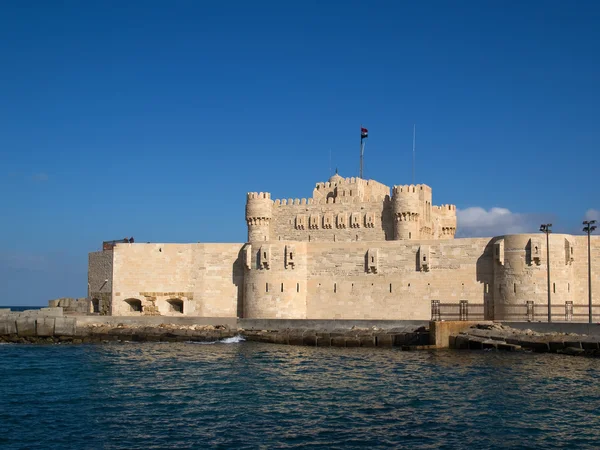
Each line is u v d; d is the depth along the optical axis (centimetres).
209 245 10169
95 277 10762
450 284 8981
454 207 11138
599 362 6338
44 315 9531
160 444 3859
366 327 8375
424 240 9156
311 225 10469
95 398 5078
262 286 9506
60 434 4075
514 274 8456
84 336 9131
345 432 4069
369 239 10219
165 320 9419
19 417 4488
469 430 4084
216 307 10081
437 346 7588
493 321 7881
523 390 5125
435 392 5119
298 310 9519
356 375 5909
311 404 4797
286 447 3794
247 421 4341
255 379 5791
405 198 9912
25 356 7494
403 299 9181
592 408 4566
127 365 6681
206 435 4028
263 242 9569
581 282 8494
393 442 3866
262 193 10700
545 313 8294
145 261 10338
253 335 8738
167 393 5234
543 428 4112
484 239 8862
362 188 10831
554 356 6725
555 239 8388
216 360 6950
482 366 6203
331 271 9519
